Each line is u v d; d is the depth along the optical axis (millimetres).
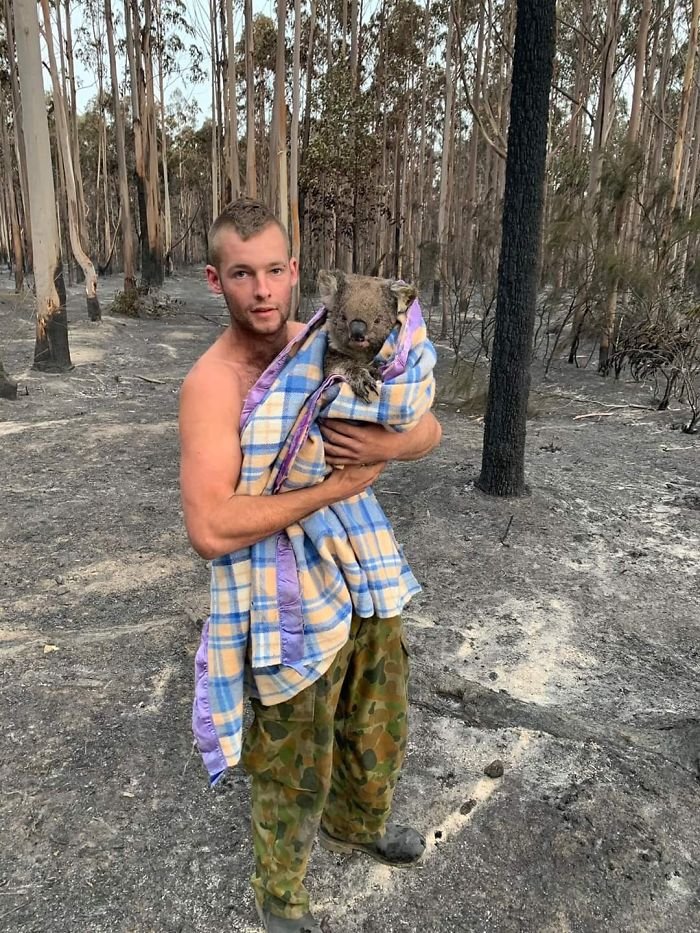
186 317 21328
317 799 2055
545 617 4516
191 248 60906
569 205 12391
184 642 4078
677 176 12727
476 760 3188
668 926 2408
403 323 1890
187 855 2650
